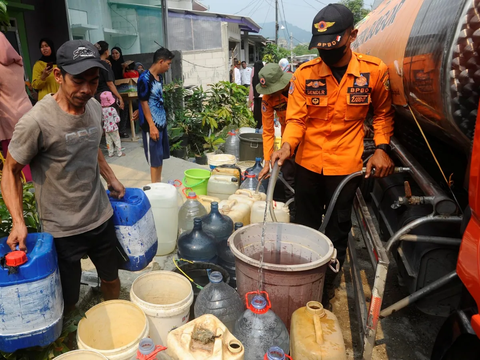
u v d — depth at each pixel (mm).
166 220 3469
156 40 9453
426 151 3326
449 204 2121
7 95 3580
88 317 2195
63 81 1865
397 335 2812
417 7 2457
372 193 4207
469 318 1807
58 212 2068
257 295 2105
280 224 2701
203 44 16219
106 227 2316
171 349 1842
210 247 2967
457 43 1696
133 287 2359
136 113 4855
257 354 2014
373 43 3479
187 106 8859
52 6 7234
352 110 2674
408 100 2453
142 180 5273
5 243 1953
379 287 2152
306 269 2201
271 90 3564
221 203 3713
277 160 2551
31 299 1802
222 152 7793
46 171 1979
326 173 2834
